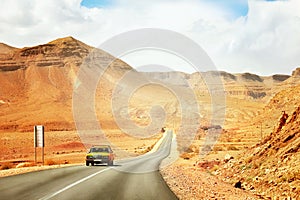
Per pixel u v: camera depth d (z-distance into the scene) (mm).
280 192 15359
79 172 23250
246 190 17594
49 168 27031
